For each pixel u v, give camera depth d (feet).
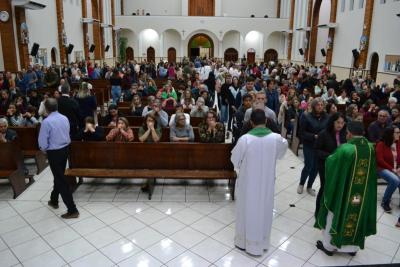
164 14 98.99
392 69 44.86
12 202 17.01
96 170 17.53
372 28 50.01
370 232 12.64
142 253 13.00
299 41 82.38
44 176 20.39
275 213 16.30
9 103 26.45
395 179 16.11
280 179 20.52
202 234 14.34
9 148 17.57
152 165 17.88
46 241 13.73
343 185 12.04
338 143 14.89
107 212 16.10
